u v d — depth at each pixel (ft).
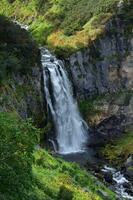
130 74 317.42
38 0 454.81
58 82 296.71
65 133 289.53
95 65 316.19
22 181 110.73
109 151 267.80
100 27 324.80
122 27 321.93
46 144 269.23
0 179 104.27
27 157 102.94
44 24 402.31
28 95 260.01
